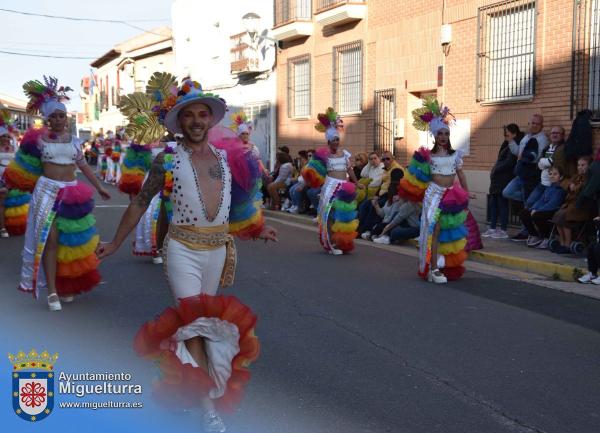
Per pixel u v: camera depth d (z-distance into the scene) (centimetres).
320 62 2056
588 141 1020
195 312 383
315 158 1066
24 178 704
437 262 853
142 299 741
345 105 1948
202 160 407
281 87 2312
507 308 717
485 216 1385
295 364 534
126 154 887
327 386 488
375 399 465
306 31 2081
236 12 2653
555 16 1216
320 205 1068
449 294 782
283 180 1717
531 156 1088
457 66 1476
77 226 693
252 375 509
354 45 1864
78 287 727
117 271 893
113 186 2817
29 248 697
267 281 844
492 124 1380
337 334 616
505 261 966
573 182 991
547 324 656
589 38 1151
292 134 2253
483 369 527
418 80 1616
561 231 991
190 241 401
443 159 838
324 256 1048
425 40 1582
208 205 402
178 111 402
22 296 759
